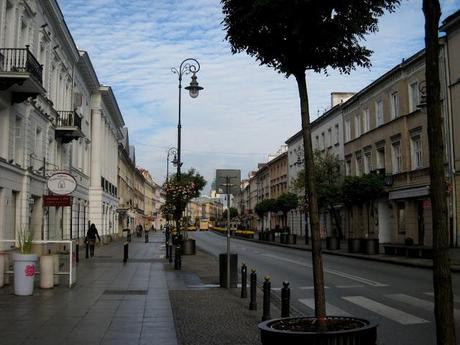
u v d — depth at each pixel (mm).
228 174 15148
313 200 5797
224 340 7957
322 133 55719
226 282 14383
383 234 39000
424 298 12797
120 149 69062
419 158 33969
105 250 34906
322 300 5520
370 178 33312
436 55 4234
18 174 22281
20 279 12516
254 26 6027
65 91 33500
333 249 34656
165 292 13344
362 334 4707
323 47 6148
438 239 4121
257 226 100250
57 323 9148
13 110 21469
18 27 21797
